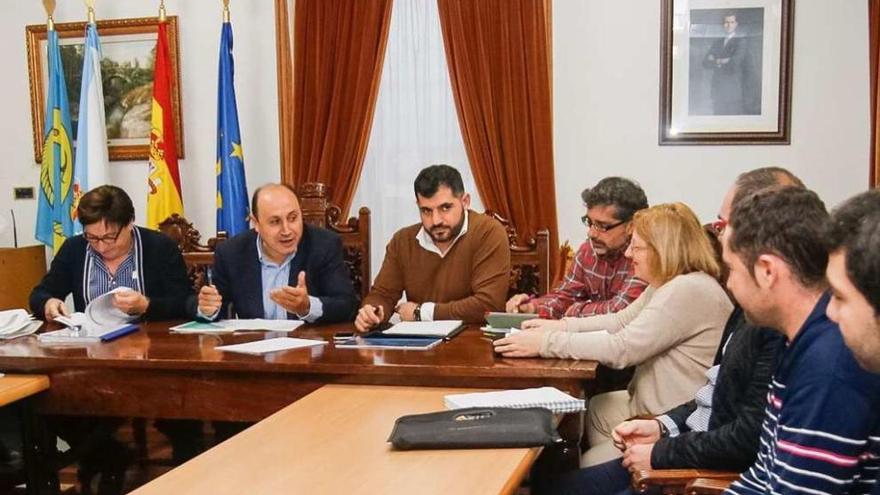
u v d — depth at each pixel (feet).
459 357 6.99
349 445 5.25
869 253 3.14
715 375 6.09
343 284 9.68
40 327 9.13
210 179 15.01
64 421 8.69
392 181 14.38
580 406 5.94
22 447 7.84
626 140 13.47
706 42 13.01
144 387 7.28
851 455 4.17
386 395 6.47
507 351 6.97
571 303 9.89
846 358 4.18
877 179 11.96
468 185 14.10
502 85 13.37
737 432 5.26
